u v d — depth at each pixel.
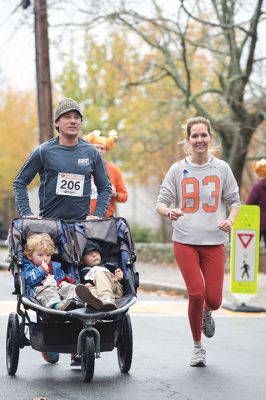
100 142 24.25
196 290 15.99
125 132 62.00
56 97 65.44
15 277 14.52
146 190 89.62
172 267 42.72
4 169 89.56
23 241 15.02
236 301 27.67
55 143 15.74
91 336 14.01
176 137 53.72
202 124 16.11
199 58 58.78
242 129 47.59
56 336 14.32
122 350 15.45
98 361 16.73
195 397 13.51
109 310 13.88
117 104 63.78
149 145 64.88
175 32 43.19
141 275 37.25
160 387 14.23
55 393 13.73
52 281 14.38
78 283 14.81
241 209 25.94
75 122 15.59
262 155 47.94
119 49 59.72
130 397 13.45
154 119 58.25
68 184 15.62
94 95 63.44
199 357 16.22
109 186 16.14
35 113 89.19
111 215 24.30
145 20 43.56
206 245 16.27
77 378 14.95
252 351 18.09
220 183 16.25
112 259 15.48
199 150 16.08
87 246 15.16
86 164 15.74
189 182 16.20
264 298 28.77
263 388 14.26
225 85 46.19
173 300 29.30
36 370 15.73
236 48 46.50
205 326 17.08
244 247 25.92
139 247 47.75
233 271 25.94
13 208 102.00
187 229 16.22
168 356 17.31
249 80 46.47
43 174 15.76
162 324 22.31
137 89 62.34
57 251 15.13
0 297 29.30
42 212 15.82
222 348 18.47
